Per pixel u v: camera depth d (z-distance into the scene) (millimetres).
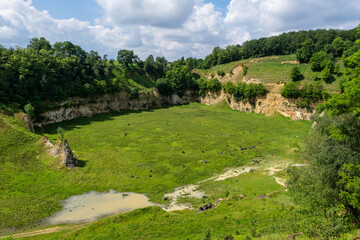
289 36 142500
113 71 133000
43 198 40375
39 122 77750
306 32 139625
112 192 43281
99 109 107938
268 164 54344
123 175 49312
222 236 26297
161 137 74750
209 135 77250
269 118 101438
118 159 56844
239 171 51031
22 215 35344
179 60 188125
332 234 19328
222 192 41625
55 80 88500
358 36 119500
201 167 53250
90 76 110438
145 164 54375
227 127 87438
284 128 84750
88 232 30344
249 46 158750
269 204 34094
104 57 140625
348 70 23109
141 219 33312
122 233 29641
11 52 82625
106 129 82688
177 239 27234
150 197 41625
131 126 88000
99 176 48688
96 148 63594
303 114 93125
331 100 22812
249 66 132000
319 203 23844
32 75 81688
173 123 93688
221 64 165375
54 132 76062
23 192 41500
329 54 104875
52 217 35781
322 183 23906
